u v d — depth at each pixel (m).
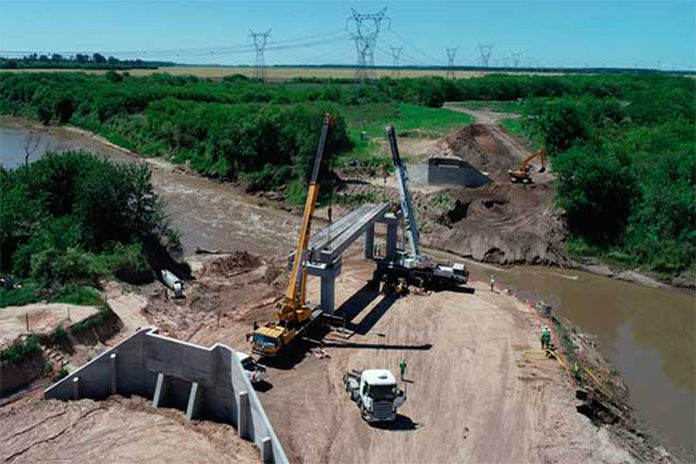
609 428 35.56
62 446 31.70
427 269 54.09
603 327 51.12
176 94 152.12
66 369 36.66
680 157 74.19
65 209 58.16
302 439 32.31
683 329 51.03
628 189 67.00
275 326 40.81
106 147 123.56
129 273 50.00
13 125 152.50
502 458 31.50
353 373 37.81
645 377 42.88
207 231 71.50
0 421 32.88
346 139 91.81
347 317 47.34
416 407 35.56
